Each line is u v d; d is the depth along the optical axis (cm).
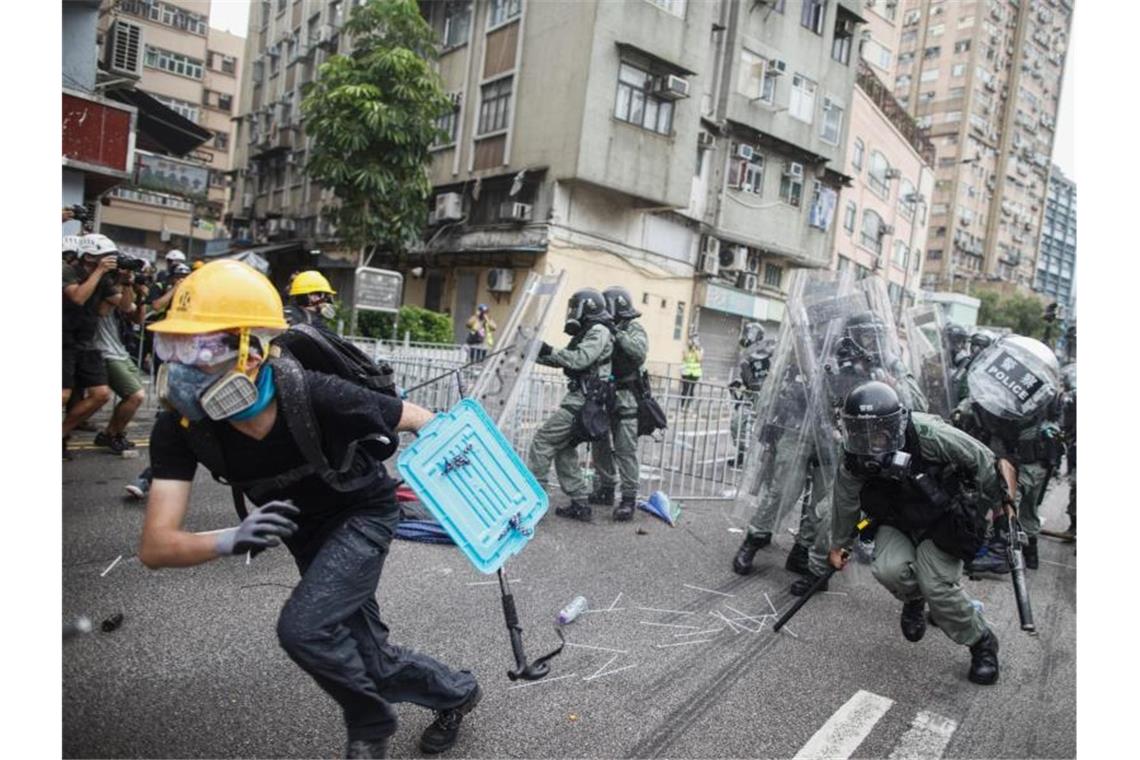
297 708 246
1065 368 669
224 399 163
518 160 1531
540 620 340
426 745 229
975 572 489
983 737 273
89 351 504
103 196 1101
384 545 204
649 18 1466
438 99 1445
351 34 1484
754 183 1866
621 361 520
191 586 336
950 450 305
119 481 489
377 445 210
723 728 262
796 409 445
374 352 889
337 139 1385
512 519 237
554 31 1467
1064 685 324
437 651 299
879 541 332
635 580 410
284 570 365
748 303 1923
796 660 326
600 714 264
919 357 595
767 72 1781
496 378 548
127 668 261
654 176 1517
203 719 234
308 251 2223
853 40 1975
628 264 1612
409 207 1483
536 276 560
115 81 1088
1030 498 511
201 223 2531
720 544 504
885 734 269
